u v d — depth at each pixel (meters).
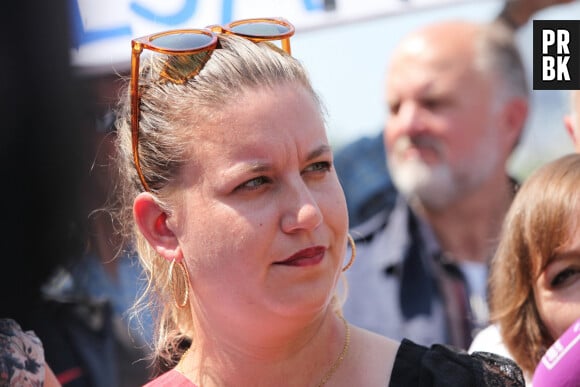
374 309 7.63
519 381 3.56
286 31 3.84
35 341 4.22
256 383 3.71
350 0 7.41
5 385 4.04
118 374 6.53
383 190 8.34
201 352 3.83
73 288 6.25
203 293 3.64
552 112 8.22
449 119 7.91
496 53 8.00
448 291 7.68
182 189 3.64
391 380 3.60
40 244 3.59
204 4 7.08
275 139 3.49
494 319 5.05
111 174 4.39
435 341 7.48
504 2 8.34
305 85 3.70
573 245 4.53
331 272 3.56
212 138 3.55
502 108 8.00
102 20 6.70
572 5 8.27
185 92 3.66
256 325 3.55
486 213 7.84
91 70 6.60
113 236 5.02
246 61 3.62
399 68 8.05
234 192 3.53
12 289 3.72
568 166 4.73
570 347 3.57
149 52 3.86
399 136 8.01
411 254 7.75
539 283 4.67
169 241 3.76
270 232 3.47
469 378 3.52
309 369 3.71
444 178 7.88
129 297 6.50
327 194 3.59
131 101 3.78
